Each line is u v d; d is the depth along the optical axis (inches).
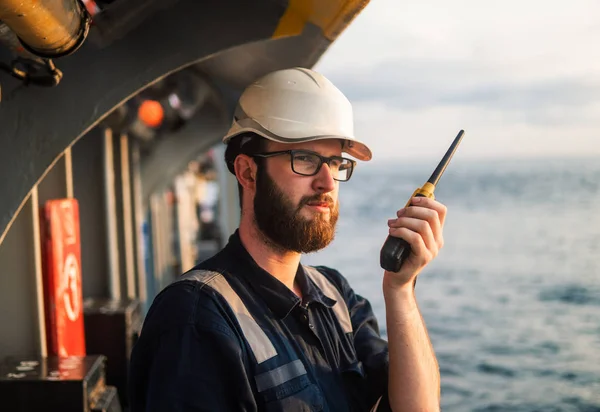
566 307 821.9
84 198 199.5
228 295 61.3
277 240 63.6
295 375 60.8
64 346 133.6
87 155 199.6
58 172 145.1
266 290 63.3
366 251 1464.1
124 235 220.4
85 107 82.1
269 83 67.4
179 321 58.5
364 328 73.7
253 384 59.0
